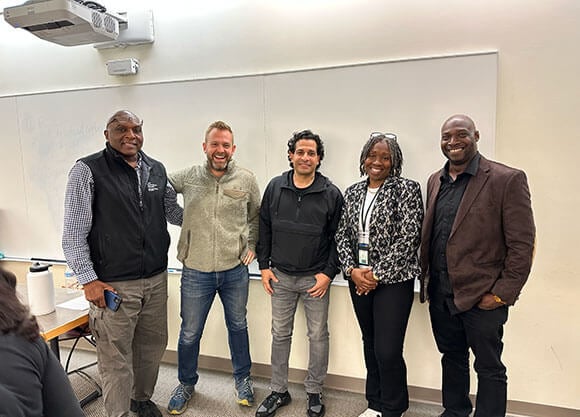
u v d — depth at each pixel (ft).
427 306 7.97
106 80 9.57
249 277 8.87
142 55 9.27
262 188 8.75
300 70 8.14
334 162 8.17
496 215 5.94
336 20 7.89
